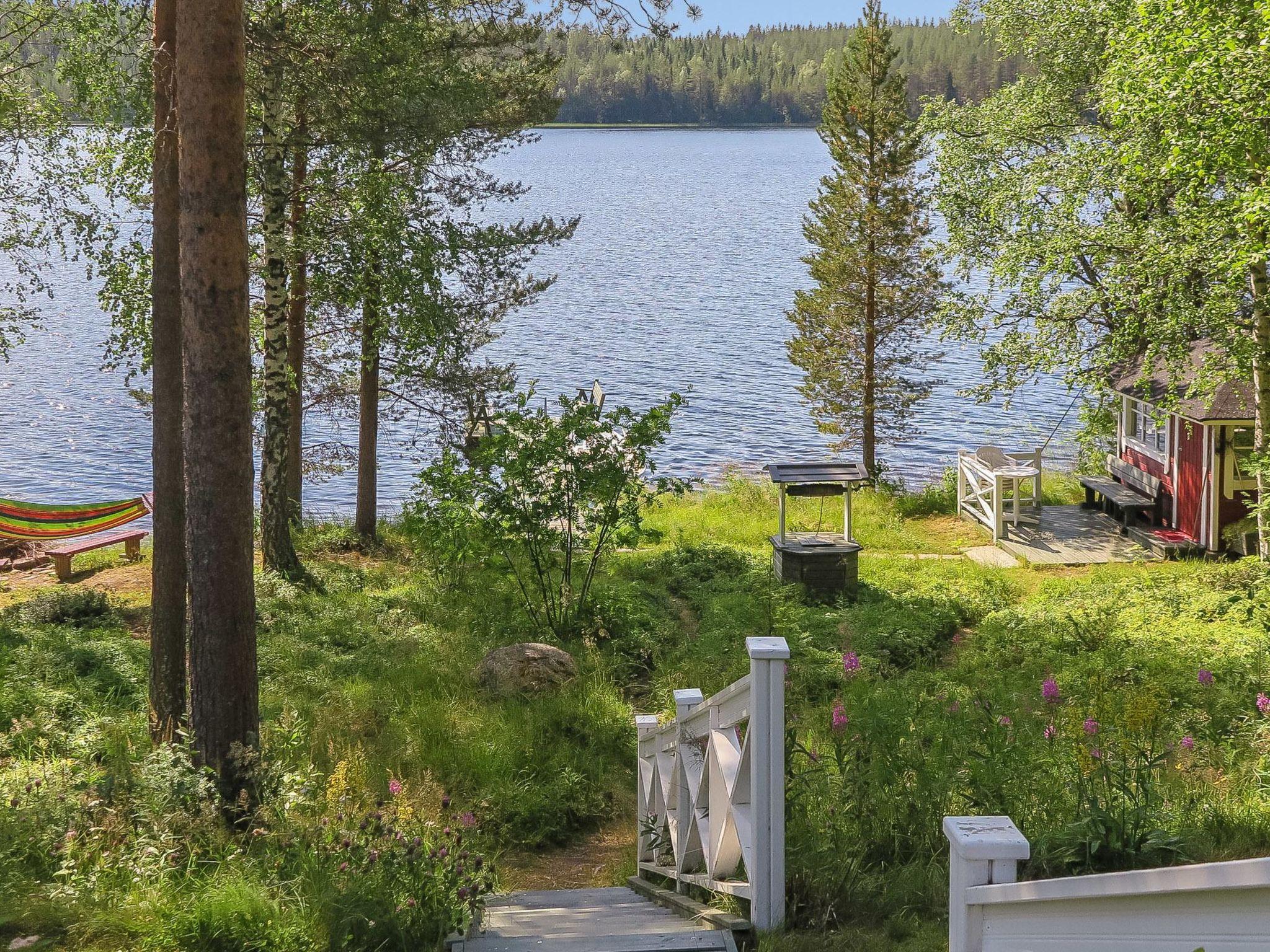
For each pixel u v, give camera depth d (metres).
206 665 8.32
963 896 3.03
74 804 7.11
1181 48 14.14
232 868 6.30
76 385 47.66
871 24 27.27
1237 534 19.25
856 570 17.19
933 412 43.00
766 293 73.56
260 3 15.30
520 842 9.21
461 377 20.61
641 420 15.32
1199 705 10.20
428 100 16.39
